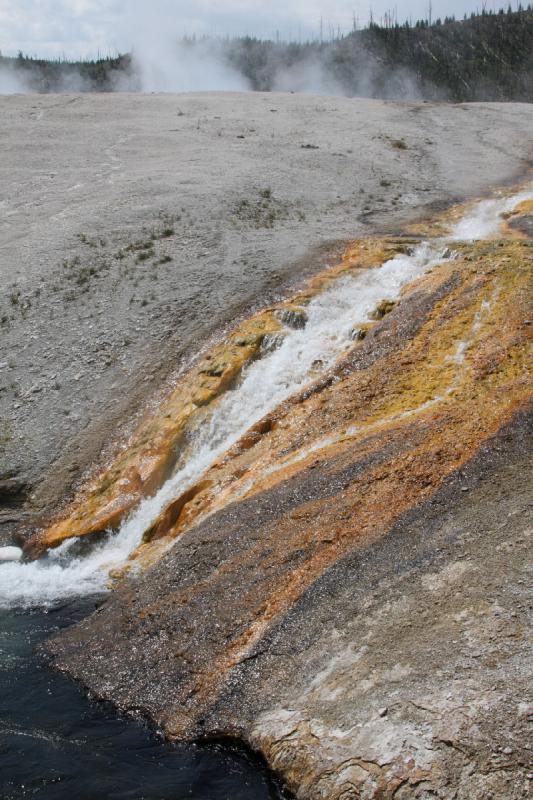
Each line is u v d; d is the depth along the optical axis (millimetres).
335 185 21312
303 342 12930
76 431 13016
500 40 73188
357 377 11148
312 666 6355
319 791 5395
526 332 10305
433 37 78938
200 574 8250
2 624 8977
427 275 13500
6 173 23922
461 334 11055
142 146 26203
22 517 11891
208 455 11609
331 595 6973
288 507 8586
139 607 8266
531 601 5965
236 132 27562
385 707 5598
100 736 6656
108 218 19172
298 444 10297
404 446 8641
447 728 5254
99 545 10961
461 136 27547
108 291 15984
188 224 18391
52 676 7746
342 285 14555
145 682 7195
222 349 13297
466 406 9078
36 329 15266
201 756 6207
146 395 13344
